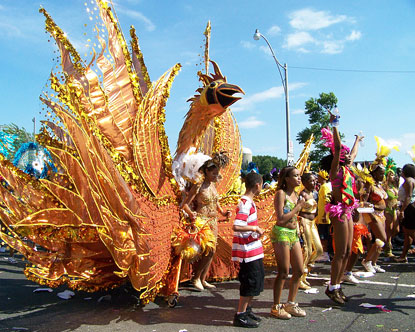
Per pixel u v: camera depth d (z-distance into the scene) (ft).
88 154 11.70
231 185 21.62
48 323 13.50
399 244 31.81
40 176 21.94
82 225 12.07
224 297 17.07
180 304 15.93
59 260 14.25
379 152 22.18
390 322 13.44
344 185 15.43
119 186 13.03
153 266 14.66
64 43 13.15
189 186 18.01
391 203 25.94
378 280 19.90
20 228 12.58
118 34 17.34
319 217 19.06
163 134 17.57
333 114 15.52
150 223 14.82
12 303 15.85
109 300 16.44
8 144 23.35
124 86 16.92
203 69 21.67
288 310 14.34
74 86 12.67
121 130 15.66
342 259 15.48
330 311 14.84
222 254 19.94
